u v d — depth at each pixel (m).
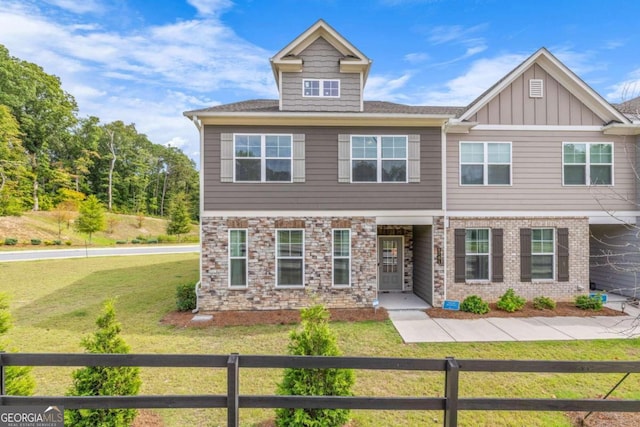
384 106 11.67
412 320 8.47
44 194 37.09
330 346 3.90
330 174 9.59
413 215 9.73
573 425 4.06
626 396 4.77
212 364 3.09
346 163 9.59
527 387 5.05
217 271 9.31
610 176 10.39
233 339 7.16
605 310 9.20
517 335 7.32
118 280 13.59
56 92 40.75
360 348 6.63
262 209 9.45
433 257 9.80
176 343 6.89
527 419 4.21
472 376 5.43
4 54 36.59
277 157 9.50
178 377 5.37
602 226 11.48
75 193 36.00
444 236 9.80
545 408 3.10
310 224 9.52
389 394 4.86
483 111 10.17
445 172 9.84
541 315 8.82
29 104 38.12
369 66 9.93
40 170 37.22
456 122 9.70
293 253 9.51
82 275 14.79
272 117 9.19
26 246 25.19
